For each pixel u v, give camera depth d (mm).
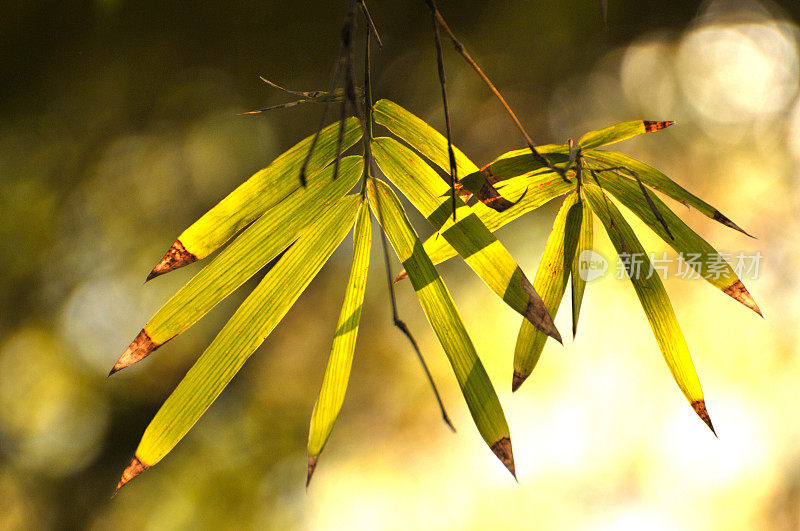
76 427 4422
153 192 4562
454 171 1681
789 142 4660
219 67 4480
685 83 4766
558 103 4680
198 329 4383
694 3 4688
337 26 4418
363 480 5023
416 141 1709
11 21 3938
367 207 1712
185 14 4238
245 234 1705
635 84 4742
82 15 4027
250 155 4562
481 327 4820
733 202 4723
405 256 1709
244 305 1710
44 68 4125
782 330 4703
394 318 1651
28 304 4328
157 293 4453
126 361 1696
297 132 4523
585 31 4574
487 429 1696
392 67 4504
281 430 4707
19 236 4293
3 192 4223
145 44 4266
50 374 4391
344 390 1711
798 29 4711
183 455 4473
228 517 4402
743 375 4848
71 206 4414
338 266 4852
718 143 4738
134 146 4516
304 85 4547
